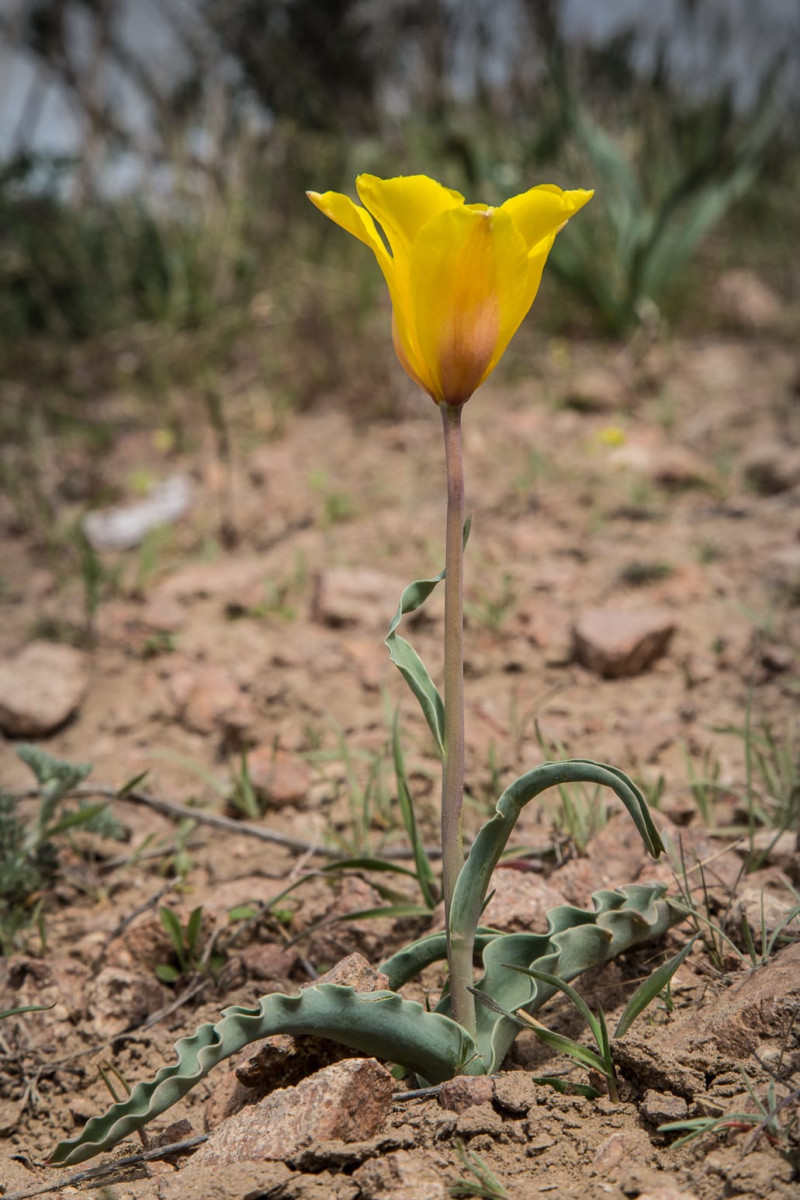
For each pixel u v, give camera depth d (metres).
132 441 1.19
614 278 1.32
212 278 1.41
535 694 0.67
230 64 1.85
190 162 1.52
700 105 1.50
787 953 0.39
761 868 0.48
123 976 0.45
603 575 0.80
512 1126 0.35
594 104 1.59
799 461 0.92
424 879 0.46
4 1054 0.44
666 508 0.92
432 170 1.42
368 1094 0.35
